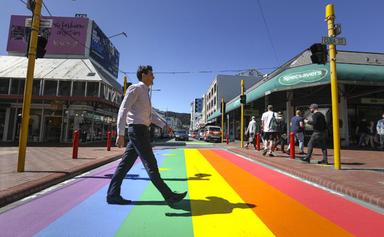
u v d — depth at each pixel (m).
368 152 13.27
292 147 10.18
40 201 4.56
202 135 38.75
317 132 8.69
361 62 18.14
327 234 3.23
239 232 3.25
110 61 35.53
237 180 6.47
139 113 4.17
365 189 5.02
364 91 18.38
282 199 4.77
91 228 3.36
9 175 6.18
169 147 19.08
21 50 31.34
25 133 6.78
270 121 11.21
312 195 5.07
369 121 20.17
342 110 19.09
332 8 7.95
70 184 5.91
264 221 3.65
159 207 4.22
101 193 5.11
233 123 42.06
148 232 3.23
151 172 4.07
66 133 21.34
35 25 7.03
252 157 11.30
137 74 4.56
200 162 10.03
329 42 7.59
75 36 29.66
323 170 7.33
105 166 8.79
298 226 3.48
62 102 21.50
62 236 3.12
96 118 23.91
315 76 14.70
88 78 23.09
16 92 22.50
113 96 27.17
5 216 3.81
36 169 7.10
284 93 20.80
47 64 25.09
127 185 5.73
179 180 6.44
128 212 3.97
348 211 4.13
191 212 3.99
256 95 20.02
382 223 3.63
